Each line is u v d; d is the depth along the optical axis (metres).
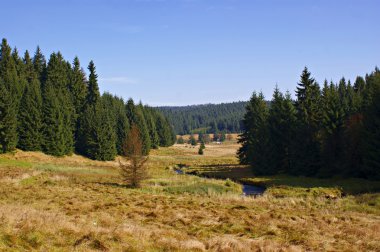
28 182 37.12
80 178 46.16
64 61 106.31
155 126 131.88
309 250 15.55
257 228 19.53
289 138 58.16
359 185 41.59
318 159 52.56
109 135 82.38
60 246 11.75
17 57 100.62
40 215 15.72
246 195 40.06
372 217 25.58
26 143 70.81
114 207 23.97
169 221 20.16
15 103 72.75
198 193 37.91
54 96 75.31
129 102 112.88
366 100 59.88
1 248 10.49
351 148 47.88
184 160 98.56
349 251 15.60
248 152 70.12
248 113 72.81
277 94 66.00
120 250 12.09
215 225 19.78
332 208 29.11
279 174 57.47
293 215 24.58
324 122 52.94
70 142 78.19
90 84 94.19
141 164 40.94
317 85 62.69
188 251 13.16
